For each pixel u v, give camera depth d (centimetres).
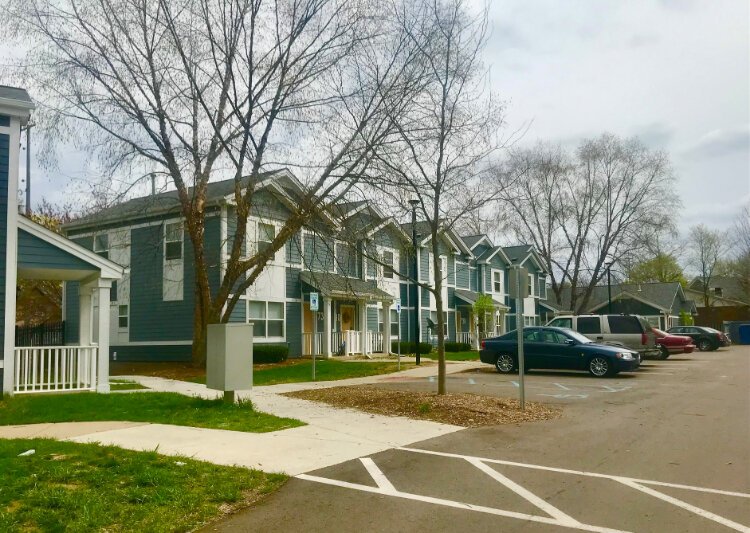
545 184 4709
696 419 1170
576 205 4678
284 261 2656
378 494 671
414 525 579
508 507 631
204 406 1212
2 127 1401
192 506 611
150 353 2598
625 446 923
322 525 579
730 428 1076
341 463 799
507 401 1322
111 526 557
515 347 2117
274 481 708
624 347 2088
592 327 2439
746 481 732
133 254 2666
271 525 579
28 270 1506
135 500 620
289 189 2106
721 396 1515
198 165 1911
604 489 696
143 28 1783
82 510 579
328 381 1905
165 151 1919
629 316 2425
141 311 2638
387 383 1831
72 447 828
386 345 3128
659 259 7569
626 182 4606
